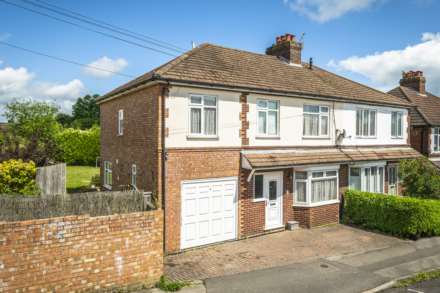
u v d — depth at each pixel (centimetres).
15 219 812
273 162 1359
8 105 2806
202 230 1235
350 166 1709
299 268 1021
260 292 848
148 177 1221
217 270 999
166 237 1144
